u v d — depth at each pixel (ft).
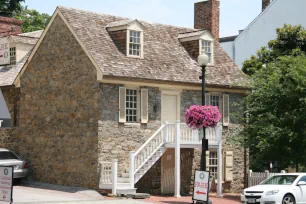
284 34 123.13
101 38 96.63
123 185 88.33
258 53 126.72
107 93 91.56
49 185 95.30
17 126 106.01
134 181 89.81
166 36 109.29
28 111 103.65
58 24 98.53
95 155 90.22
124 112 93.25
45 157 99.40
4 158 97.81
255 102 100.01
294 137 93.50
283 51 123.65
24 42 113.60
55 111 98.22
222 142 106.52
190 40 108.99
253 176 103.65
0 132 109.09
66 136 95.86
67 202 76.28
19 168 97.66
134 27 97.66
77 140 93.71
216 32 120.67
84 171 91.91
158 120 97.71
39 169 100.32
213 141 99.30
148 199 86.33
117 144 92.27
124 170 92.68
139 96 95.61
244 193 79.41
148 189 97.04
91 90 91.66
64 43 97.14
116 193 86.58
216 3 121.39
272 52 124.77
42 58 101.40
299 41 122.83
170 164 100.53
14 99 107.45
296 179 79.46
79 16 98.73
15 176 96.68
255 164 119.34
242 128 106.32
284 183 79.82
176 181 92.58
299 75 95.76
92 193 87.45
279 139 96.07
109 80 90.74
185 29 115.44
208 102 105.19
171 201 84.99
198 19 122.83
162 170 99.25
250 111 101.19
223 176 106.42
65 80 96.58
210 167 104.99
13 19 128.16
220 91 106.93
